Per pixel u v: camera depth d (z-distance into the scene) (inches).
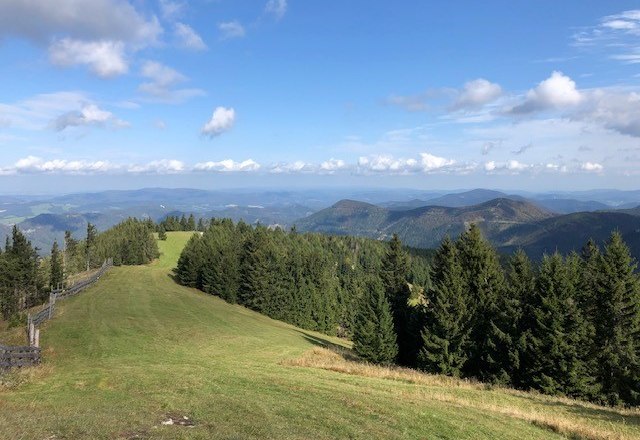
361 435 548.1
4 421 466.3
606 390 1428.4
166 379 815.1
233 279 3297.2
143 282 3065.9
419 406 749.9
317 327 3363.7
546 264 1466.5
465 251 1727.4
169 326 1624.0
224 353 1315.2
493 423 698.2
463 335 1519.4
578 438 683.4
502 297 1573.6
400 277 2026.3
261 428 529.3
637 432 767.7
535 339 1350.9
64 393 691.4
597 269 1653.5
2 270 2527.1
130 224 6166.3
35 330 1138.7
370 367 1294.3
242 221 6565.0
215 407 621.3
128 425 492.4
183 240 6092.5
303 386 838.5
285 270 3398.1
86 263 4626.0
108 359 1059.9
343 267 5802.2
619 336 1478.8
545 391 1316.4
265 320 2659.9
